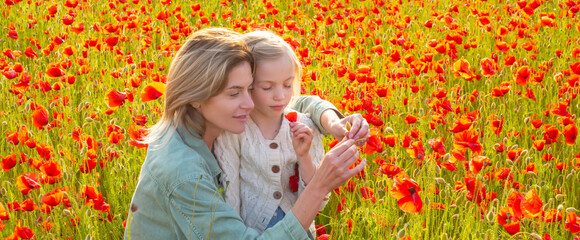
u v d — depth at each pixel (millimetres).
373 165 3037
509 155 2711
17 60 4957
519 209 2111
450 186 2705
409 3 7449
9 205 2541
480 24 5344
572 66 3680
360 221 2596
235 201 2004
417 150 2592
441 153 2623
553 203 2506
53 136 3480
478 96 4020
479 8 6852
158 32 5578
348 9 6332
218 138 1996
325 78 4422
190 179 1779
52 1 7156
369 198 2539
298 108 2295
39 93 4238
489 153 3143
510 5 6777
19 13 6773
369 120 2988
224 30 1890
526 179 2963
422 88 4203
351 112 3422
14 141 2877
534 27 5473
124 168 2943
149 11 7125
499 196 2850
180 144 1859
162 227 1901
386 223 2463
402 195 1979
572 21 5949
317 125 2193
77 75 4691
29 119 3639
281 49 1910
